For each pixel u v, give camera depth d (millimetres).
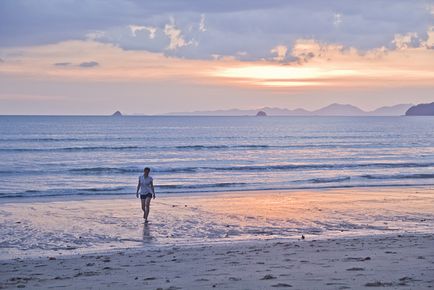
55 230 16969
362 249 12508
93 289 8297
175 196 25828
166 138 87000
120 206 22422
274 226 17844
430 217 19703
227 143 76625
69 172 38281
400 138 95812
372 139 91562
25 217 19531
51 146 65875
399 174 36219
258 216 19859
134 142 76312
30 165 43469
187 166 43562
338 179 33812
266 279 8539
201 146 67188
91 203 23359
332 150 65625
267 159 51969
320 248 12883
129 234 16359
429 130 135000
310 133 113000
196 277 9133
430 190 28547
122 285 8578
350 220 19031
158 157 53531
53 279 9562
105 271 10344
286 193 27156
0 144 68562
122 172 38656
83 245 14773
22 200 24391
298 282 8109
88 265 11281
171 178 35125
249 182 32250
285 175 37219
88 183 32562
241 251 12758
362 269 9359
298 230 17156
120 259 12023
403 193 27234
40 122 179250
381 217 19688
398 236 15375
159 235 16234
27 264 11641
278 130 128625
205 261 11297
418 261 10406
